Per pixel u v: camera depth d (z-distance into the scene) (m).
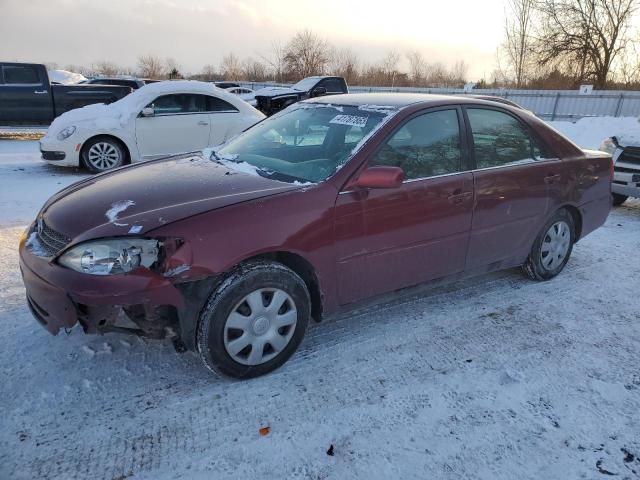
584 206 4.59
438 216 3.50
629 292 4.38
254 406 2.76
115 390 2.84
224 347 2.81
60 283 2.57
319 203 2.99
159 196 2.95
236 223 2.74
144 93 9.01
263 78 46.91
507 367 3.21
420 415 2.74
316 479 2.30
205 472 2.32
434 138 3.56
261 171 3.36
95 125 8.53
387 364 3.20
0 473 2.25
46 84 12.57
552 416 2.77
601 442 2.58
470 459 2.45
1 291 3.93
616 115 21.84
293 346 3.09
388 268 3.38
